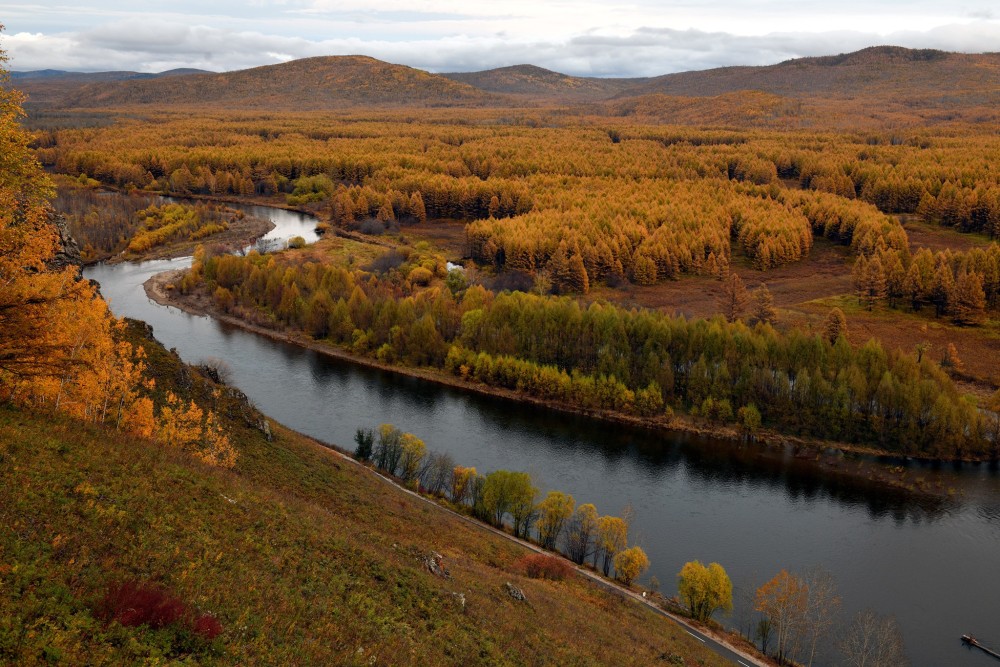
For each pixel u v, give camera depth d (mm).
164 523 30078
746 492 94812
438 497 86312
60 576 22500
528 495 80375
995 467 103625
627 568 72688
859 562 78938
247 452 62406
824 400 111938
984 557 80562
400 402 119500
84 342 48562
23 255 33000
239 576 28516
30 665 18000
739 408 114375
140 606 22359
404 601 34719
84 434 36094
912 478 99812
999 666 62625
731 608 67812
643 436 111375
